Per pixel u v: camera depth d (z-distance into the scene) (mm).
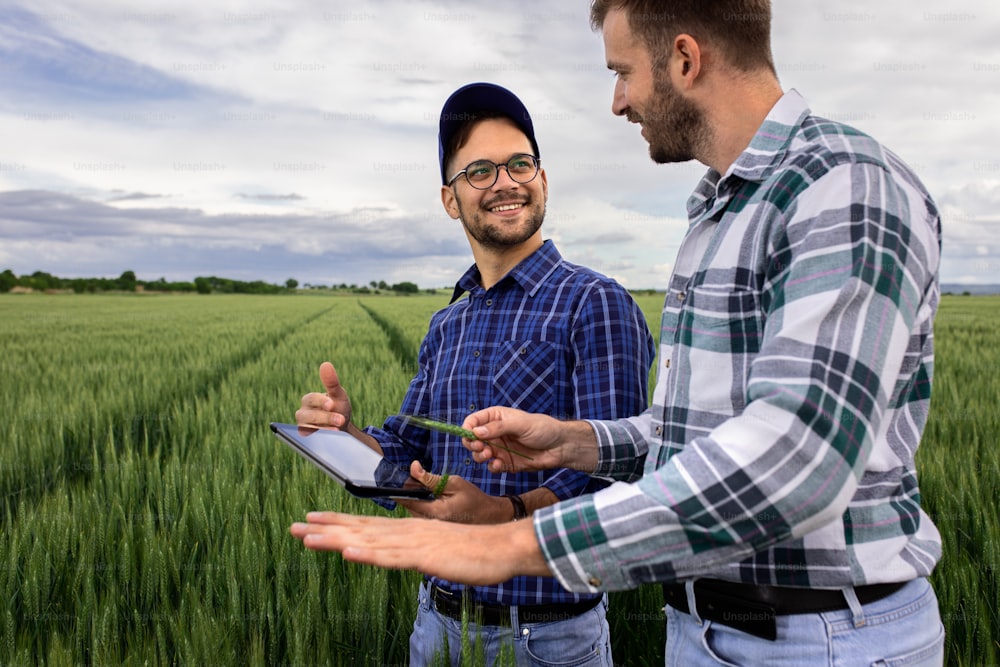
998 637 2957
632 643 3039
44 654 2766
